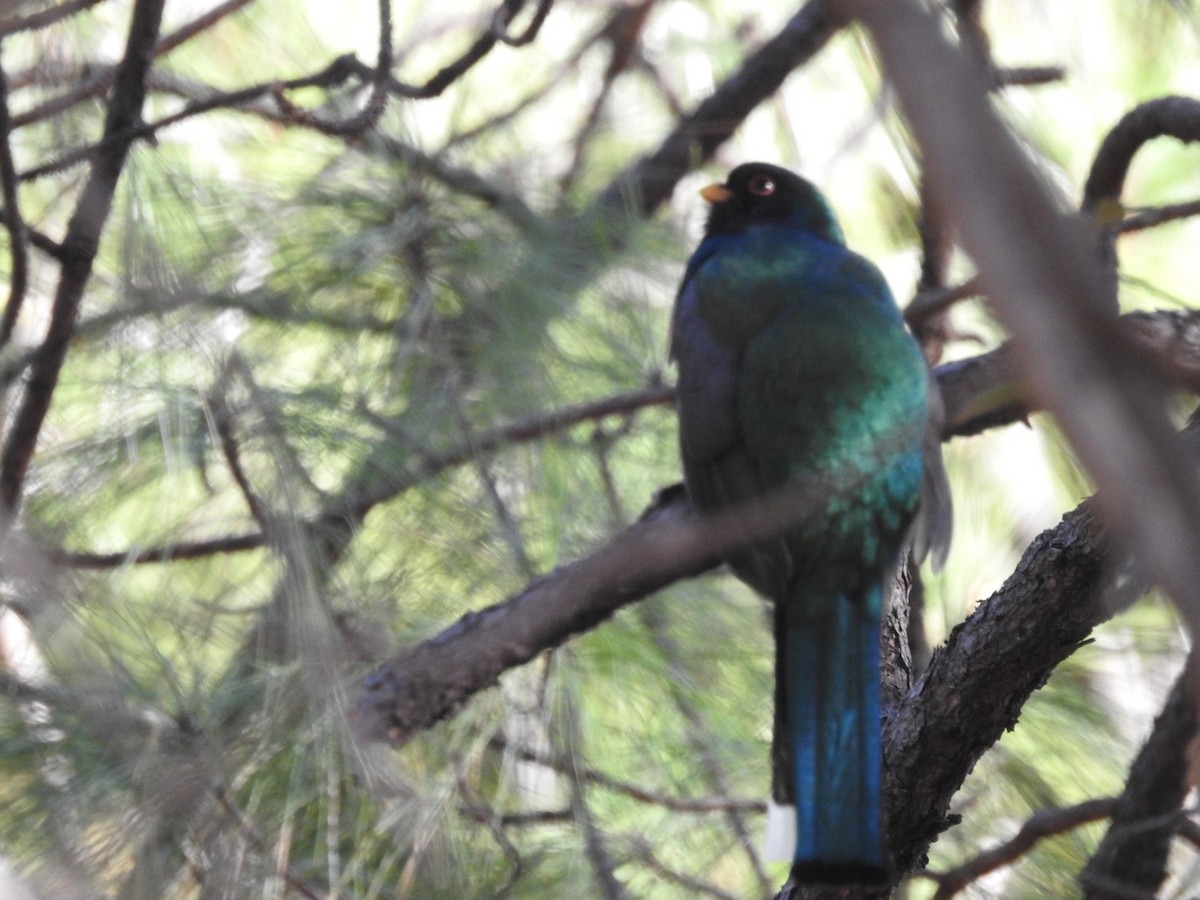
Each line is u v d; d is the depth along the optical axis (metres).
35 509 6.55
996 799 6.20
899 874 5.43
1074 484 6.53
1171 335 5.62
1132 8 8.38
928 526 6.25
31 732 5.31
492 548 6.18
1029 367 1.25
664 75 10.91
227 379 6.31
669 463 6.95
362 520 6.12
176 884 5.11
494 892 5.57
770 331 6.20
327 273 6.75
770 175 7.80
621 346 6.95
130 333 6.54
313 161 7.63
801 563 5.86
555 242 7.05
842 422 5.95
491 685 5.61
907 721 5.38
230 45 9.17
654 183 9.08
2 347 6.68
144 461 6.44
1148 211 5.85
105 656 5.38
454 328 6.75
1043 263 1.25
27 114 7.41
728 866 6.33
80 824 5.12
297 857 5.43
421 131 7.62
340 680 5.30
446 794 5.40
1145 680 6.32
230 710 5.38
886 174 9.62
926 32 1.30
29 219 8.23
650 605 6.36
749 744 6.25
